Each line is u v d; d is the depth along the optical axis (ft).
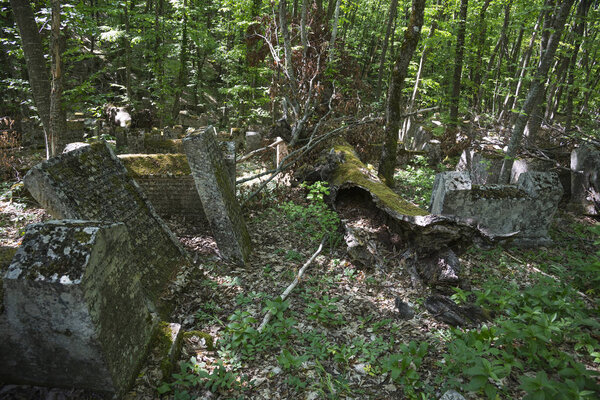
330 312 13.56
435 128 40.55
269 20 34.19
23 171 26.45
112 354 8.61
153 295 13.01
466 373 9.26
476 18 42.65
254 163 34.27
